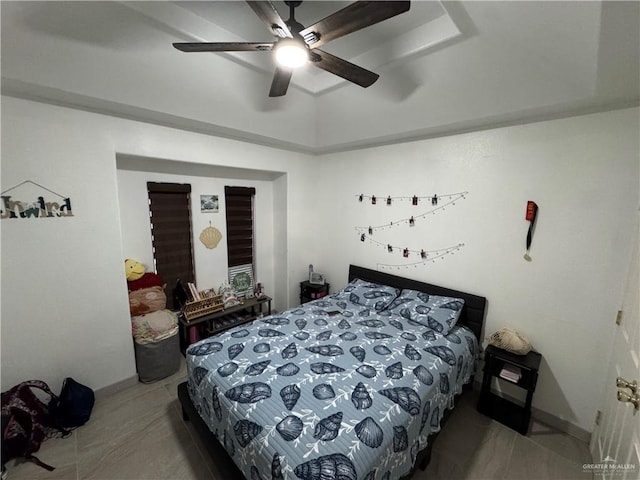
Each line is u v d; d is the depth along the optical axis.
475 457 1.76
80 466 1.67
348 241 3.41
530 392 1.88
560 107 1.75
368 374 1.64
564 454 1.79
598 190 1.75
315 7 1.64
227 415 1.43
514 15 1.30
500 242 2.20
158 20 1.54
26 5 1.29
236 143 2.80
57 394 2.00
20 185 1.74
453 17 1.38
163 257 2.81
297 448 1.16
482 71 1.72
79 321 2.05
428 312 2.34
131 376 2.34
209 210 3.07
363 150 3.12
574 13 1.19
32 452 1.71
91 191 2.00
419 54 1.79
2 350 1.78
